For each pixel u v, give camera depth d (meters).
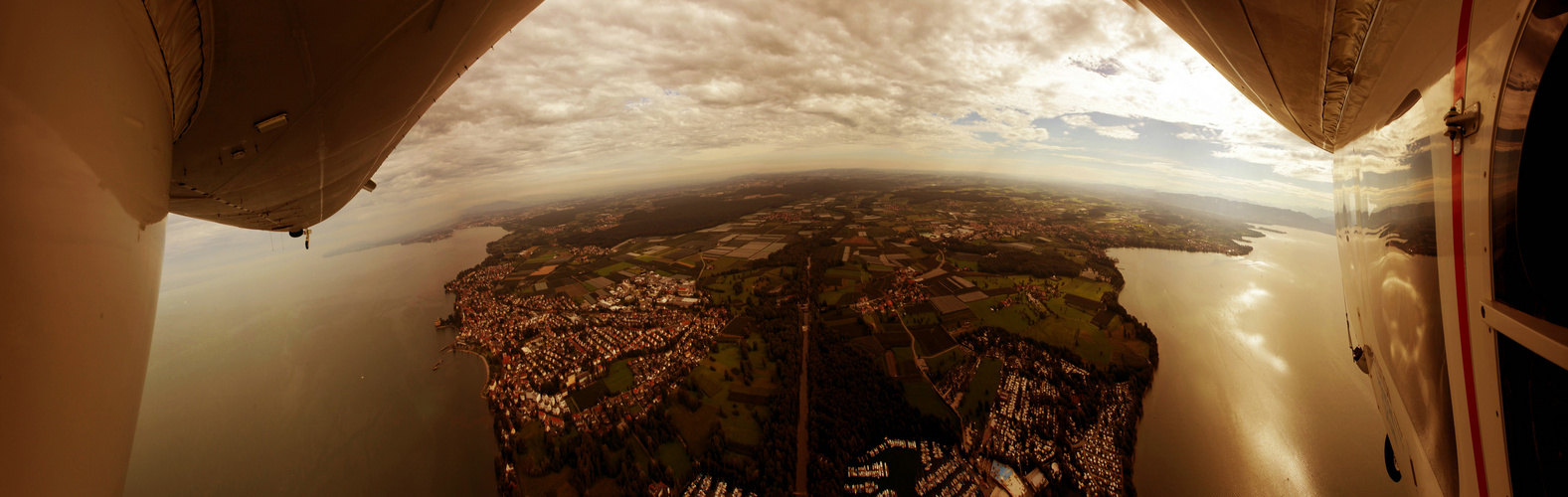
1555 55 1.78
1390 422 4.79
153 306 2.85
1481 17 2.28
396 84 5.79
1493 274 2.27
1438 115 2.80
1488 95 2.21
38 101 1.64
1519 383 2.20
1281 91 5.78
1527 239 2.04
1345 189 5.18
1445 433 3.17
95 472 2.09
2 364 1.47
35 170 1.63
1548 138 1.88
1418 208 3.21
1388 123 3.71
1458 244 2.65
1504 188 2.13
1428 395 3.36
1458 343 2.77
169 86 3.43
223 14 3.42
